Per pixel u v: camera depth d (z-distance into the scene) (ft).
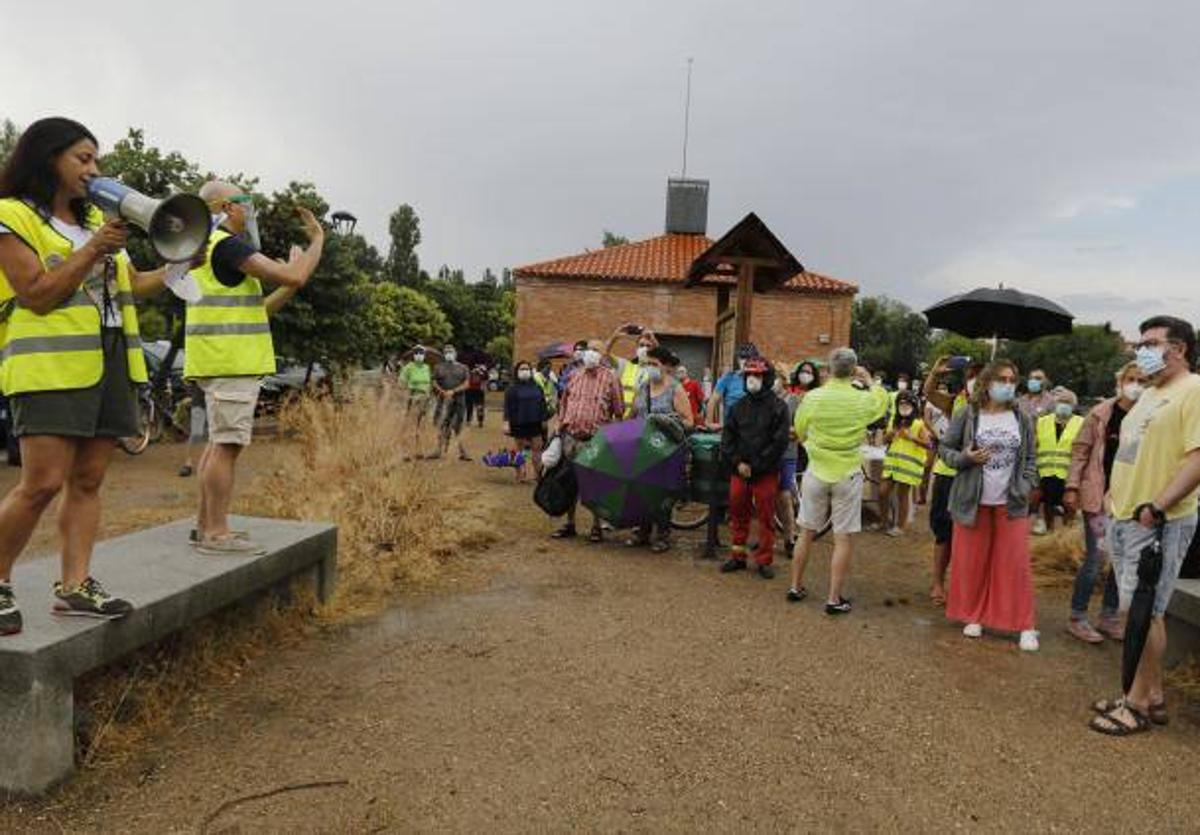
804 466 32.71
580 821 10.64
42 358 10.55
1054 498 31.17
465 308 217.36
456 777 11.59
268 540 16.84
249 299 15.66
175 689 13.57
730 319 44.52
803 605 21.01
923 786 11.97
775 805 11.26
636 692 14.82
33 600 12.34
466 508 29.89
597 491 26.02
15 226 10.03
